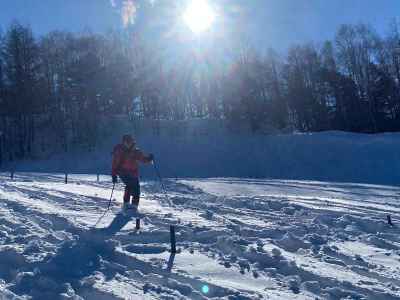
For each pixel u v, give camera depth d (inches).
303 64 2679.6
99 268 223.3
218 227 335.9
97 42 2593.5
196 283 209.6
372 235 358.0
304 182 1051.3
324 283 222.5
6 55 2251.5
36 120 2395.4
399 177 1464.1
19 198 472.1
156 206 453.1
